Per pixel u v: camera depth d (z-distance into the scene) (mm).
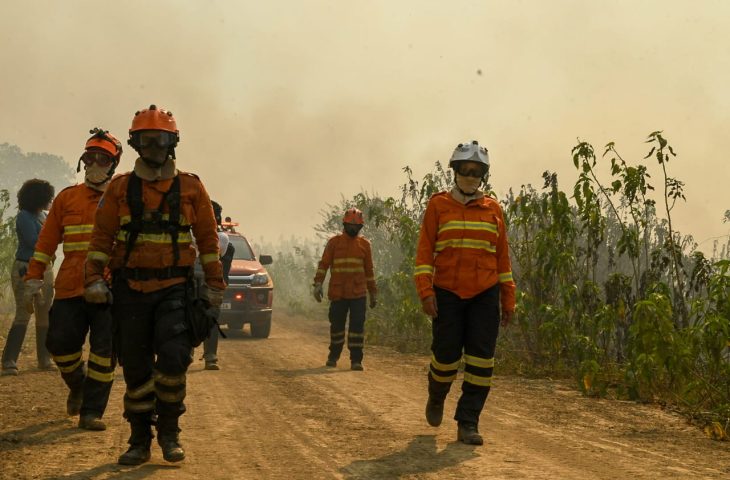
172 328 4738
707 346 7434
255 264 15789
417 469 4992
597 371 8438
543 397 8289
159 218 4773
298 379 9461
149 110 4785
